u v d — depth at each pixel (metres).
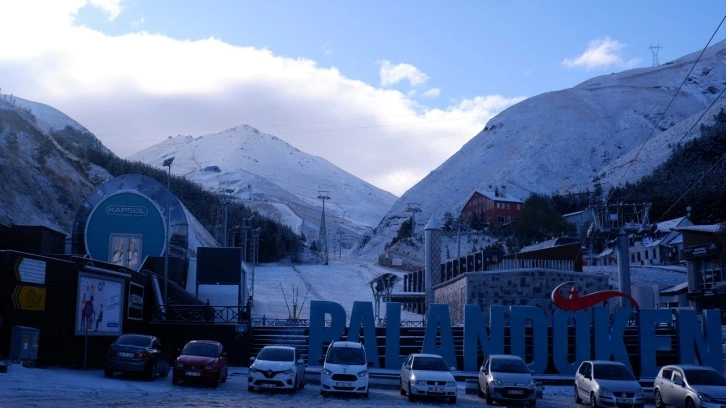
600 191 151.00
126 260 56.41
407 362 28.58
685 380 24.56
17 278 27.02
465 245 137.75
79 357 30.80
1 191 73.81
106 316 33.28
